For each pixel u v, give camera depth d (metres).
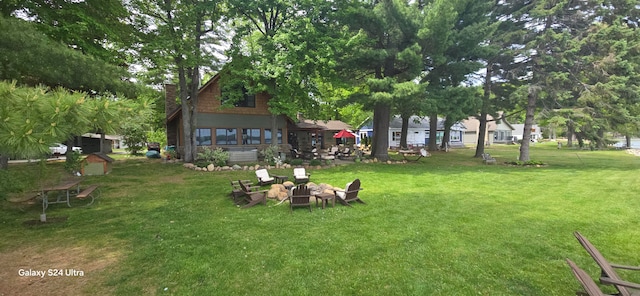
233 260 4.94
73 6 9.77
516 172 15.76
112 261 4.87
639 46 16.66
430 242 5.80
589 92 17.08
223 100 20.80
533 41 18.11
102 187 11.14
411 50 15.76
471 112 18.77
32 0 8.90
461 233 6.30
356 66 19.14
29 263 4.76
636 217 7.43
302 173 11.99
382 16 17.27
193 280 4.30
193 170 15.87
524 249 5.46
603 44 17.05
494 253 5.30
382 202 9.08
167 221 7.03
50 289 4.01
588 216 7.55
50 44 5.98
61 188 7.74
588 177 13.88
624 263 4.94
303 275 4.48
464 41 17.77
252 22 19.94
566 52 17.25
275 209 8.22
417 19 16.75
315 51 16.05
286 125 23.75
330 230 6.46
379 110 21.55
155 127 28.36
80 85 7.04
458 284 4.26
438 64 17.39
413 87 14.98
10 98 3.06
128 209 8.09
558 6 17.42
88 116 3.39
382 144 21.30
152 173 14.80
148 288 4.09
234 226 6.68
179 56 16.58
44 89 3.56
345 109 34.81
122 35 13.66
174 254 5.14
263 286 4.18
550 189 11.13
